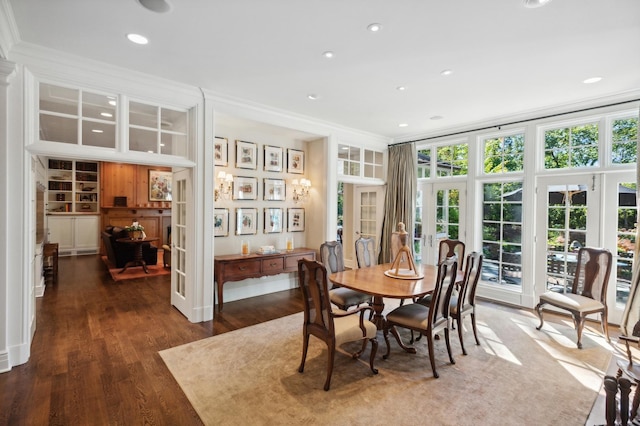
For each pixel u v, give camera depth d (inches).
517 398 94.0
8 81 103.2
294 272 217.3
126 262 274.1
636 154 145.6
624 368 78.7
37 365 109.6
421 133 225.5
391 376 105.8
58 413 85.0
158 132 141.1
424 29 97.3
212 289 156.6
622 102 149.2
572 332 143.7
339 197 354.0
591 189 160.2
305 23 94.9
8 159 105.9
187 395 94.0
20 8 87.5
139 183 374.9
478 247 201.9
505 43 105.0
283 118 182.7
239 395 94.3
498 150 195.8
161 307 173.6
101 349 122.6
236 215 192.1
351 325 104.9
